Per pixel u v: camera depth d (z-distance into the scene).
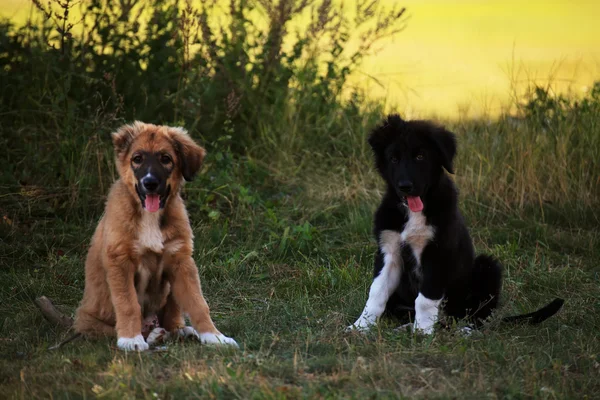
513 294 9.06
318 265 9.99
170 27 13.34
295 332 7.54
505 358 6.71
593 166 12.24
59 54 12.35
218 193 11.38
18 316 8.09
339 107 13.70
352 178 12.27
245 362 6.43
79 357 6.59
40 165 11.46
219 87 12.93
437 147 8.01
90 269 7.47
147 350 6.89
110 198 7.41
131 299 7.07
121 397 5.68
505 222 11.62
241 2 13.69
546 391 5.96
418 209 7.78
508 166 12.27
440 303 8.03
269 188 12.27
